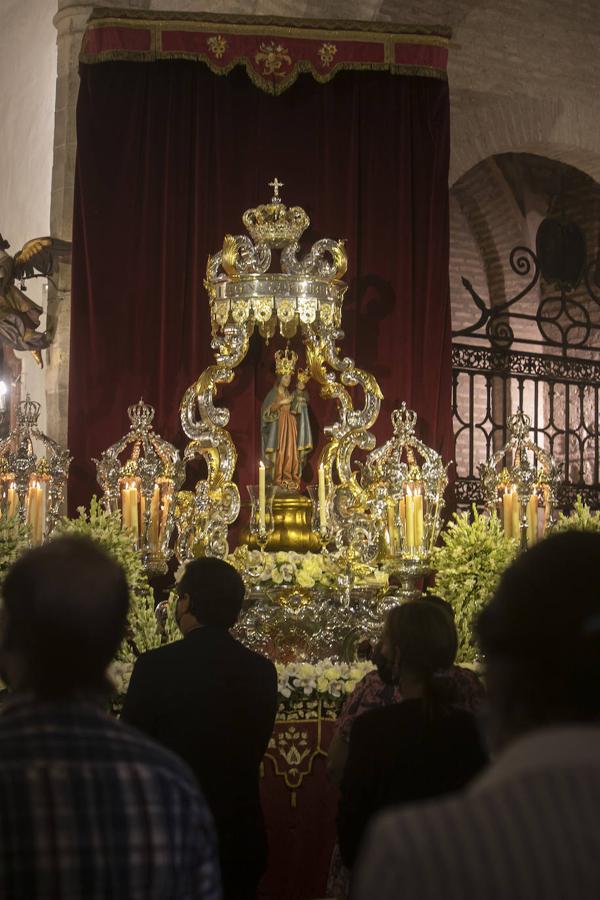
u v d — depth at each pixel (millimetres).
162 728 4066
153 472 8383
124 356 9516
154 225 9641
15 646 2219
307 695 6555
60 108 10523
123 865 2027
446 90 10289
